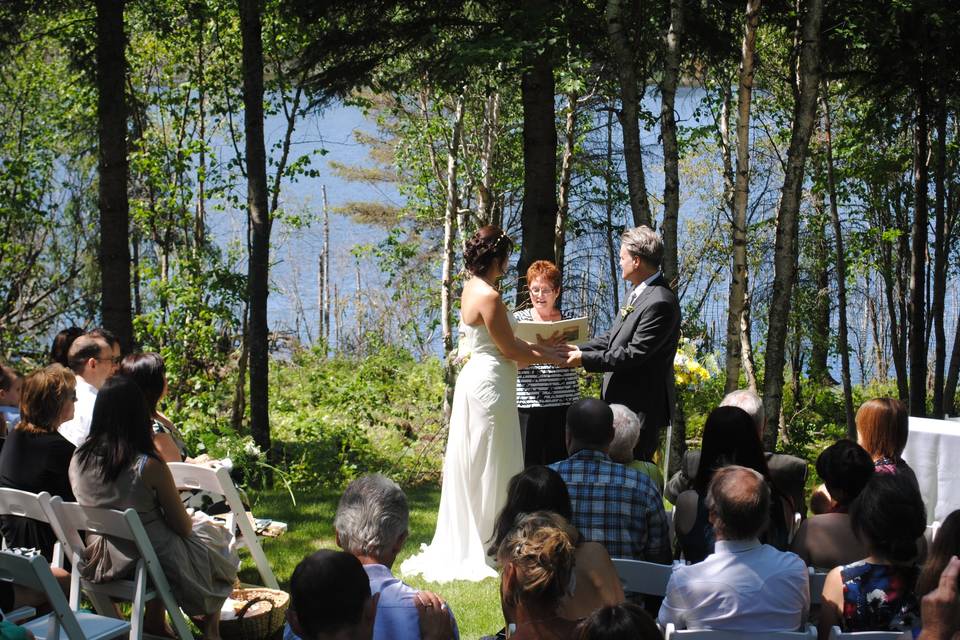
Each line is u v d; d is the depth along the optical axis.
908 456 5.53
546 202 8.53
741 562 3.14
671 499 4.45
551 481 3.42
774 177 14.26
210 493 5.37
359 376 14.02
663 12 8.55
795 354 13.21
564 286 13.58
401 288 18.41
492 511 5.52
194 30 11.77
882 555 3.12
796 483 4.52
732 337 7.02
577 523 3.87
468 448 5.51
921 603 2.38
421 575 5.45
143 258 12.19
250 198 8.90
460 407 5.54
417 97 14.70
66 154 16.45
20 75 14.31
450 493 5.60
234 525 5.17
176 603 4.05
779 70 11.22
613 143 14.16
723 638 3.05
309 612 2.48
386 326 19.09
